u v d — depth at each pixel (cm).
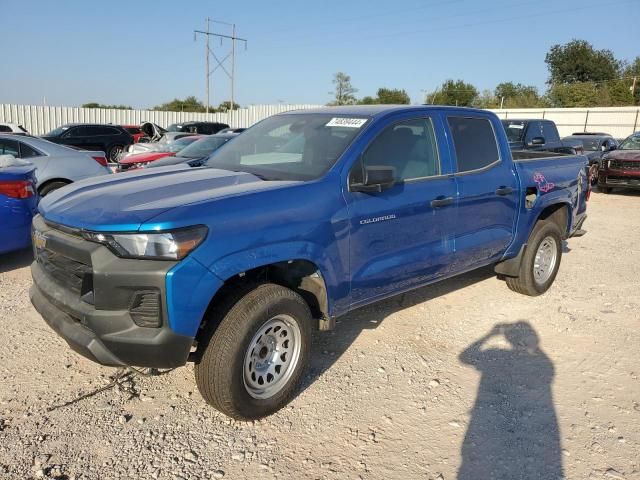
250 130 502
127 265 297
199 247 304
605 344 488
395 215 413
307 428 346
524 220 560
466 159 493
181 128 2495
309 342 372
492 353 463
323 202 367
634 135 1667
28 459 304
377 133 416
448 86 7706
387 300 580
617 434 350
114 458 309
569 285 661
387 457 320
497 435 346
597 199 1506
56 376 394
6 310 513
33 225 375
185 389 386
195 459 311
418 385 404
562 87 6297
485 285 645
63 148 905
